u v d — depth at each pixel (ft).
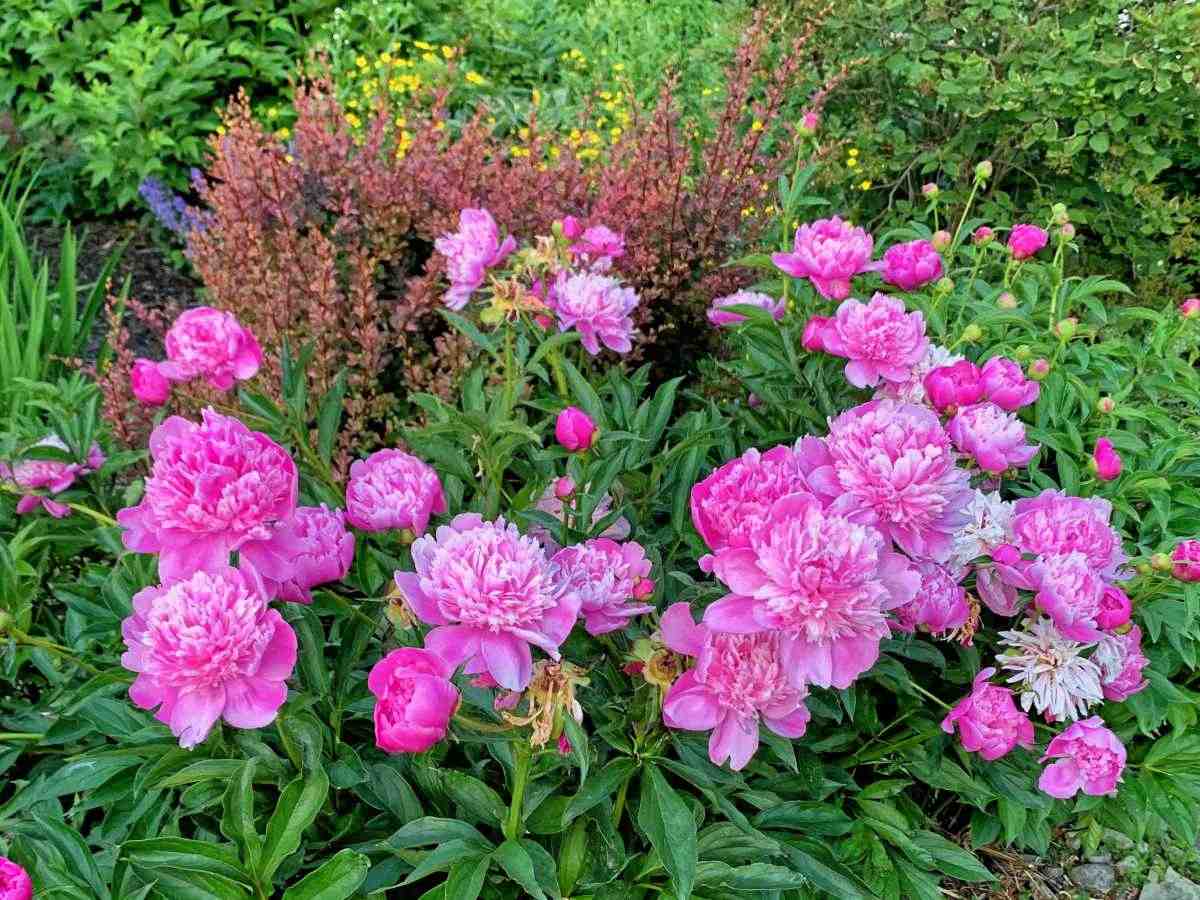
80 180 9.76
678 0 12.41
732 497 2.78
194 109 9.67
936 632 3.41
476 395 4.08
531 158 7.10
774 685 2.82
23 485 3.88
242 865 2.88
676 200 6.61
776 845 3.18
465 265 3.98
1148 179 7.82
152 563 3.68
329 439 3.78
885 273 4.59
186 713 2.65
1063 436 4.51
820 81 8.36
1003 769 3.81
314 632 3.05
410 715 2.46
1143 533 4.57
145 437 5.12
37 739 3.69
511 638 2.61
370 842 3.27
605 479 3.47
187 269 9.21
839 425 3.05
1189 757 4.02
